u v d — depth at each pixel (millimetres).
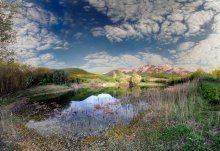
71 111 21703
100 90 45750
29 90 41281
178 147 11055
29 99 31781
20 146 12469
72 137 14906
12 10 29016
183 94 21234
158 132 13414
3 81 36688
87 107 24250
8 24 28906
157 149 11211
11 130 14766
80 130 16203
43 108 24469
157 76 78000
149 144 12062
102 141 13703
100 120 18438
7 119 17266
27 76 44531
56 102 29266
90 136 14867
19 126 16547
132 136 13617
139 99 25453
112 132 15070
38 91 41469
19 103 26812
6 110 21422
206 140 11375
